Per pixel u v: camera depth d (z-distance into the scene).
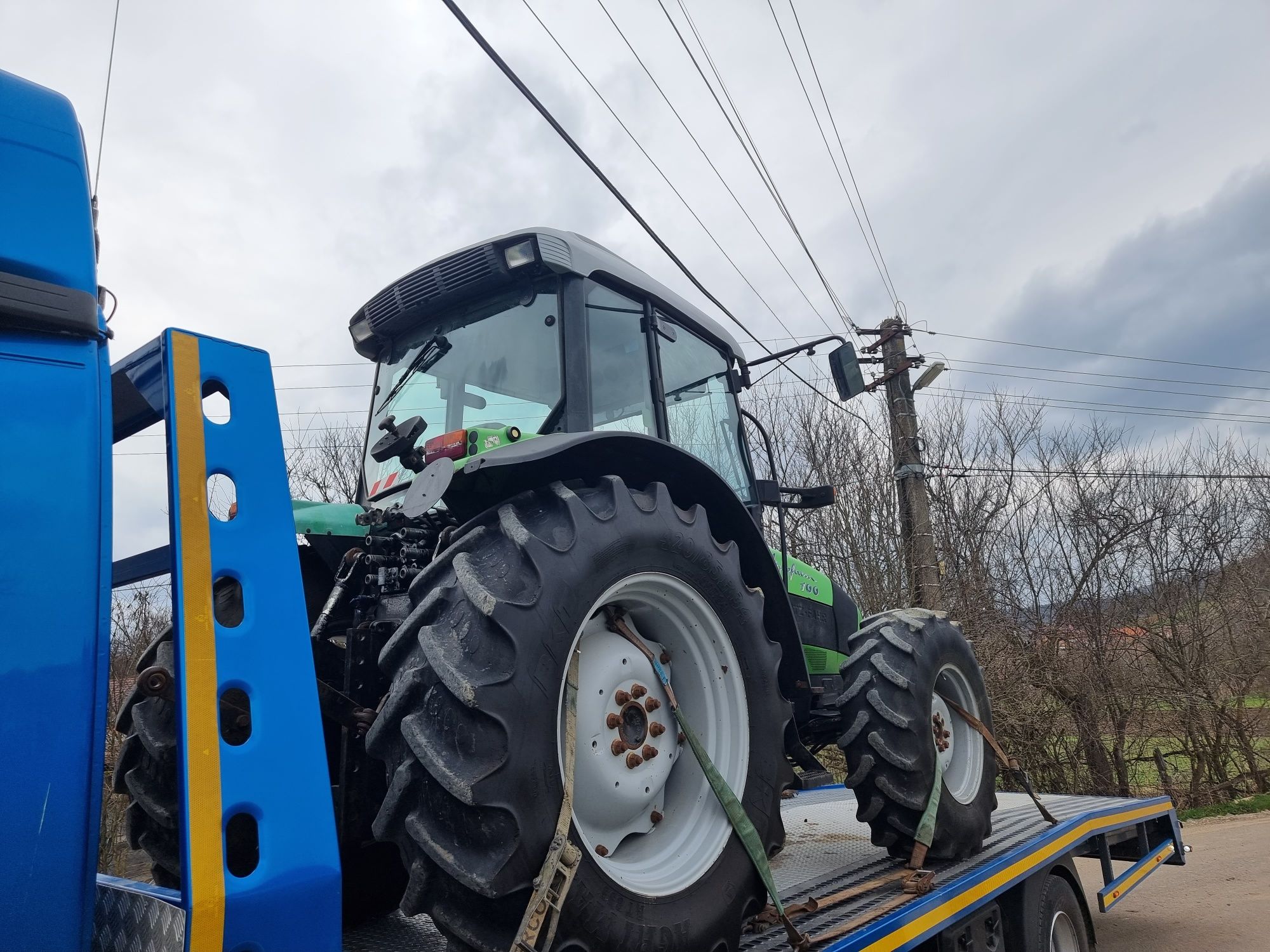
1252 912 5.93
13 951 1.21
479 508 2.38
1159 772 12.33
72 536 1.38
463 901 1.67
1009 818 4.40
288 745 1.47
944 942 2.96
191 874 1.30
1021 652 12.34
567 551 1.95
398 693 1.73
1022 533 13.82
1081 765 12.32
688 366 3.43
